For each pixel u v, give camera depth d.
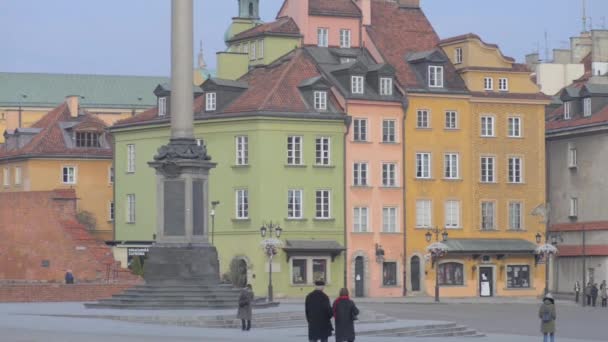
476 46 121.69
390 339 59.59
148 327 59.66
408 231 117.38
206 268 73.75
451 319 83.62
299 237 112.62
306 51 119.31
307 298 47.84
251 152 112.25
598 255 119.06
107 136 140.75
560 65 151.50
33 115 198.38
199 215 74.31
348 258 114.25
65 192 104.94
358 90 116.44
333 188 114.19
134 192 121.75
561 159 126.19
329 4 123.50
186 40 74.19
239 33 125.94
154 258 73.69
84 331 55.03
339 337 46.88
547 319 58.22
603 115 122.31
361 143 115.62
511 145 122.06
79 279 102.38
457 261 118.56
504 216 121.50
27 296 83.75
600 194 121.38
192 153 74.12
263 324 66.19
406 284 116.94
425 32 125.88
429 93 118.81
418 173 118.31
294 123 112.88
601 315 92.81
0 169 143.75
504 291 119.94
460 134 120.12
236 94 115.88
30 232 106.25
